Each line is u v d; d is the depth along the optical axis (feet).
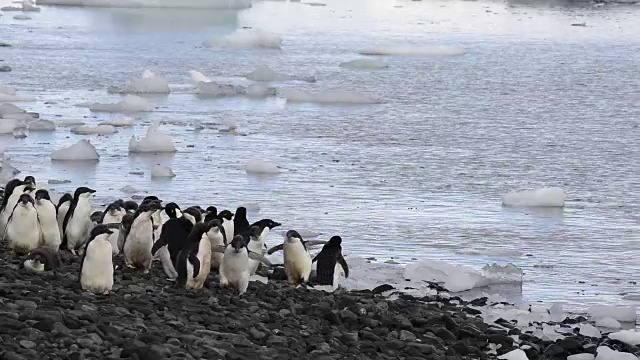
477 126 346.95
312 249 180.24
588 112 383.65
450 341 116.06
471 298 148.25
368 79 477.77
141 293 110.01
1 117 334.65
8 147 287.89
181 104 389.80
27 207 127.34
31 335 79.36
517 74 501.97
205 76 463.83
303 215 212.02
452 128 341.82
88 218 136.26
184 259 114.93
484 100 413.59
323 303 122.31
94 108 368.27
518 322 133.80
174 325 94.79
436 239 194.90
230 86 417.90
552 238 199.52
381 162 278.26
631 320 140.26
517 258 182.29
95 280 105.70
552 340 124.47
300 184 245.86
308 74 492.13
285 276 140.36
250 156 283.59
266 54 573.74
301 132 328.70
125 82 450.30
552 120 362.94
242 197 229.04
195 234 117.08
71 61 514.68
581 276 169.89
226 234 139.23
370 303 130.11
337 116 364.58
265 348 93.04
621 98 422.41
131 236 123.34
